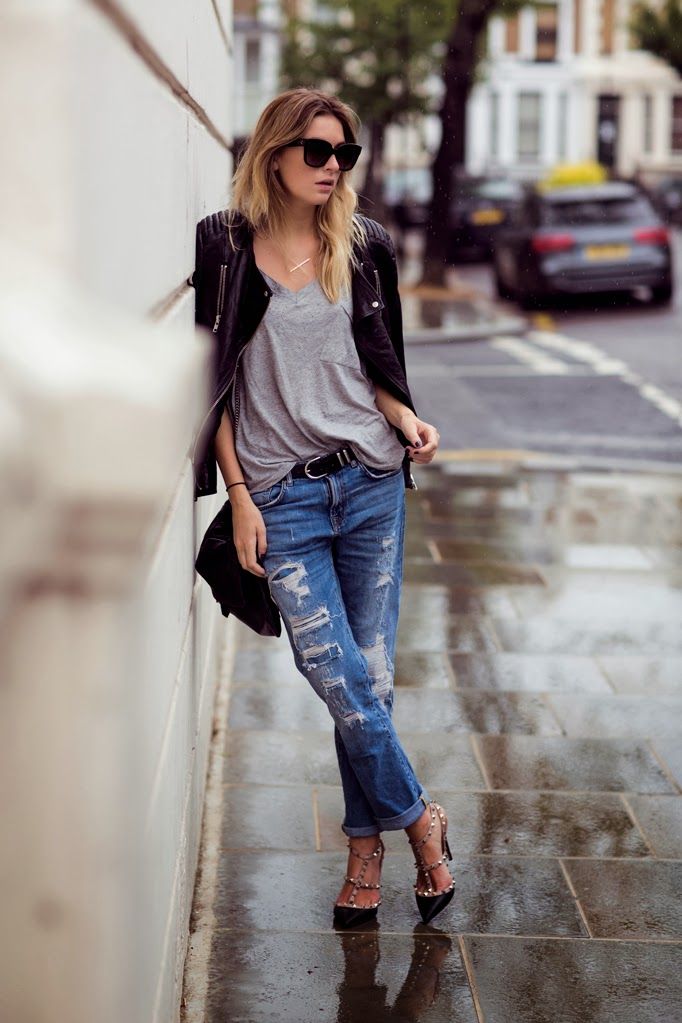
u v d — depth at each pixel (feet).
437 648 27.66
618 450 50.24
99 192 7.02
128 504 4.81
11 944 6.86
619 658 27.27
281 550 15.37
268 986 15.33
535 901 17.47
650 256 92.53
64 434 4.66
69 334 4.96
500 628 29.04
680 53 155.43
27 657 6.25
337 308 15.07
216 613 24.20
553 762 22.07
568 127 262.26
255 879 17.95
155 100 10.61
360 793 16.72
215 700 24.20
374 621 16.15
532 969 15.80
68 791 6.48
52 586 6.00
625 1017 14.84
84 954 6.84
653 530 37.96
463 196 142.20
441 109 108.58
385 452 15.67
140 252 9.33
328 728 23.44
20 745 6.39
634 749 22.71
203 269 15.02
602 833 19.54
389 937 16.49
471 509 40.34
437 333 82.07
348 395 15.35
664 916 17.16
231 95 29.45
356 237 15.38
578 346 78.33
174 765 13.51
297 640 15.49
